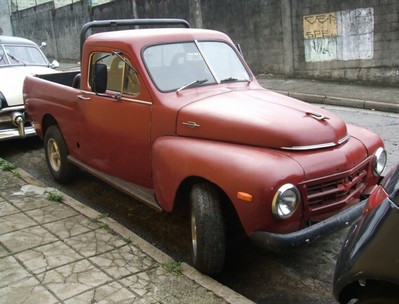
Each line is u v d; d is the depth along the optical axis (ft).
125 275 12.10
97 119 16.75
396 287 7.99
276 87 43.55
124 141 15.78
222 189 11.69
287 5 44.98
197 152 12.57
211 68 16.05
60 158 19.94
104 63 16.53
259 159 11.57
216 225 12.03
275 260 14.07
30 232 14.49
